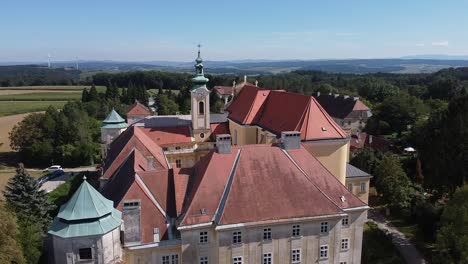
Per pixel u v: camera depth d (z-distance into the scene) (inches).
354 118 6378.0
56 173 4426.7
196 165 2122.3
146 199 1893.5
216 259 1823.3
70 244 1599.4
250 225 1791.3
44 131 5147.6
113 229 1672.0
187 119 4045.3
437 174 2960.1
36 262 1807.3
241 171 1952.5
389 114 6043.3
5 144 5812.0
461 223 2059.5
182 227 1755.7
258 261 1855.3
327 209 1913.1
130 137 2674.7
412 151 4645.7
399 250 2546.8
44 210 2465.6
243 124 3206.2
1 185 3991.1
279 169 2005.4
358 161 3656.5
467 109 2952.8
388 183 3070.9
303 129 2581.2
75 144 5177.2
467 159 2770.7
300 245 1900.8
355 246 2028.8
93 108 7086.6
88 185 1700.3
